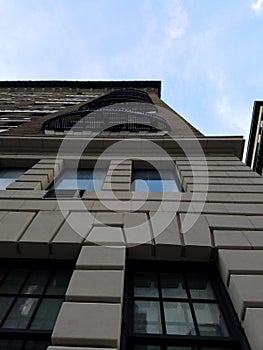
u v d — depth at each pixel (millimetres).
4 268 6086
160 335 4660
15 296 5414
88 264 5559
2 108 28797
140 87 50688
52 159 11305
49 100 36438
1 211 7449
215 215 7230
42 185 9570
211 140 12000
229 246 6070
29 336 4539
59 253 6141
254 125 39531
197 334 4742
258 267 5496
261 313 4539
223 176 9625
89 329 4266
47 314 5031
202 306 5297
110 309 4617
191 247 6035
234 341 4523
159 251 6090
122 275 5348
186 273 6016
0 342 4488
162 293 5602
